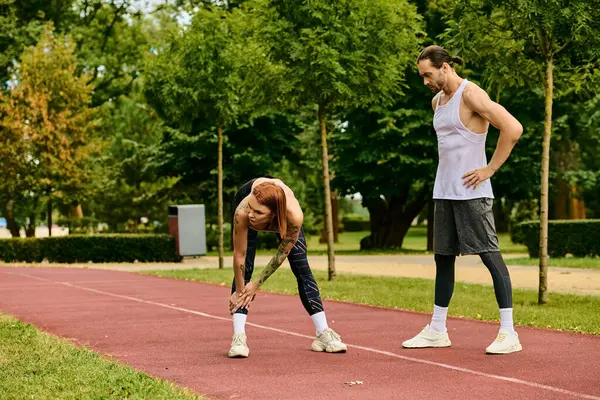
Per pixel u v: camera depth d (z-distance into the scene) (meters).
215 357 6.33
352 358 6.21
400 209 32.56
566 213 35.44
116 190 38.22
